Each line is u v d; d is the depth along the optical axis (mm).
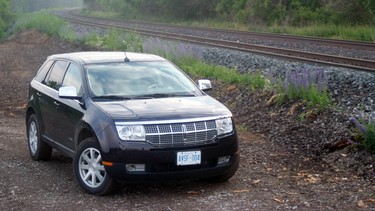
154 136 6898
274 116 11281
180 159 6941
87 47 26656
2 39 44688
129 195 7227
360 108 10312
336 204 6758
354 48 20234
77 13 82062
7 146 10195
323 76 12430
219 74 15102
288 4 38688
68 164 8945
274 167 8570
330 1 34594
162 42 20250
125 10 61469
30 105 9258
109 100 7574
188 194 7250
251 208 6621
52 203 6887
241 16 40375
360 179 7887
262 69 15367
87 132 7535
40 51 28125
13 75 20656
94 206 6762
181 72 8625
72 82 8242
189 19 51594
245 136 10727
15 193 7297
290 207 6648
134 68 8352
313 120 10383
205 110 7332
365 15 32062
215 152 7156
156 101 7527
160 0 54250
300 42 23125
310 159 9023
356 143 8602
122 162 6840
